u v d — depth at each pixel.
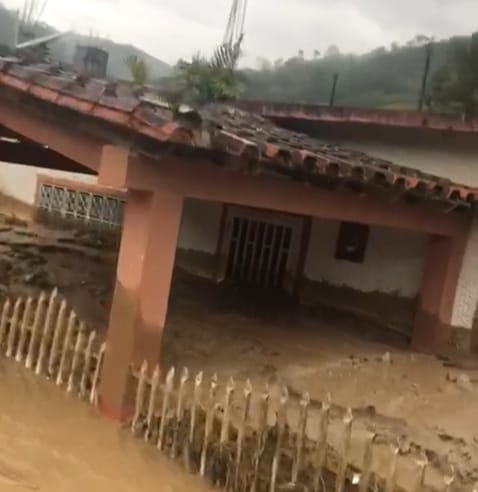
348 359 9.42
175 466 5.89
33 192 19.20
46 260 13.29
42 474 5.59
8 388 7.00
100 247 15.98
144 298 6.12
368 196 8.11
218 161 6.04
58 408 6.70
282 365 8.77
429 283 10.38
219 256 13.66
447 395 8.43
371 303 11.55
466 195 8.39
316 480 5.25
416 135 10.64
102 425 6.40
